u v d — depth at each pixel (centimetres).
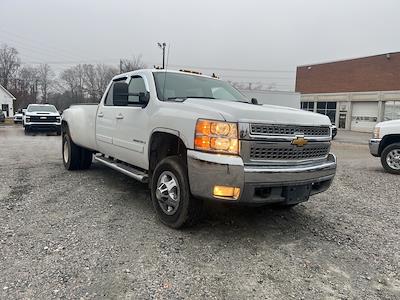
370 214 507
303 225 446
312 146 408
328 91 4222
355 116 3928
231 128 348
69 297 268
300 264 338
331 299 281
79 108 689
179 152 419
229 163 342
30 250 344
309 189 402
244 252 358
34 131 2044
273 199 371
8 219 428
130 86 536
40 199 516
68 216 445
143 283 292
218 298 276
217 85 544
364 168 962
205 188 354
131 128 489
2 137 1709
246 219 456
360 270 332
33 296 268
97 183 623
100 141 595
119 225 418
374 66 3672
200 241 380
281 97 2794
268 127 366
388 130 876
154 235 391
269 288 293
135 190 578
